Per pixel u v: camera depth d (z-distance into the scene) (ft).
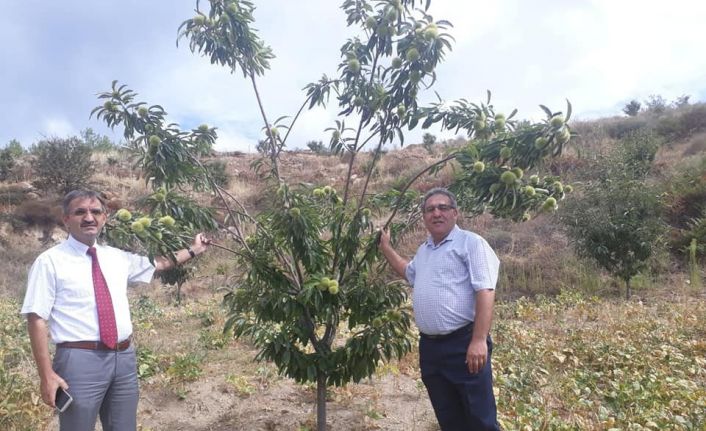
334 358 10.26
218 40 10.37
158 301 35.96
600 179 29.91
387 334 10.07
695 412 12.00
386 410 13.42
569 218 29.68
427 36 9.14
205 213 10.03
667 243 33.91
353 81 10.47
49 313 8.03
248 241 10.72
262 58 11.09
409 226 10.96
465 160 9.21
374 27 9.91
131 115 9.33
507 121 9.71
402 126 10.30
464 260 9.07
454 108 9.85
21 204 55.67
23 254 49.57
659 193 31.14
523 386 14.20
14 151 68.44
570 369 16.16
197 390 14.94
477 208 10.05
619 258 28.25
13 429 11.91
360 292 9.95
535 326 22.99
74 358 8.04
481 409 8.79
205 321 24.66
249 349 19.56
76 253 8.44
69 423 8.06
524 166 8.76
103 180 60.18
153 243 8.95
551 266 34.30
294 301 9.79
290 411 13.44
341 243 10.06
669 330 20.10
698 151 50.42
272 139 11.09
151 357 17.16
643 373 15.29
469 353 8.61
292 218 9.50
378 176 59.36
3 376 14.40
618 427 11.70
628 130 62.64
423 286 9.27
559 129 8.16
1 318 25.91
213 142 10.48
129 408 8.75
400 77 9.66
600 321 23.15
